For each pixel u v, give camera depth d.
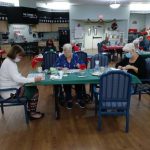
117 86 2.59
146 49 7.56
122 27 12.38
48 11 12.37
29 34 11.70
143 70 3.49
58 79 2.79
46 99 4.24
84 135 2.77
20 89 2.92
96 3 10.84
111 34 12.57
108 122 3.13
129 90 2.61
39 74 3.13
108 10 11.85
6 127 3.04
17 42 10.51
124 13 12.11
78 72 3.20
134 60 3.58
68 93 3.71
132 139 2.66
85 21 12.17
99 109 2.76
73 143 2.58
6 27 10.11
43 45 11.30
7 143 2.61
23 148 2.49
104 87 2.59
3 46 9.66
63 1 10.09
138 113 3.46
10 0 10.02
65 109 3.65
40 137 2.73
